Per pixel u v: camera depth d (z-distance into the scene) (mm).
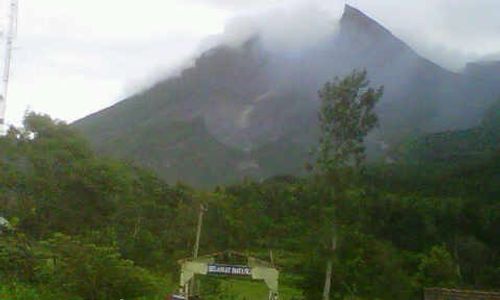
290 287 49312
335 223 42375
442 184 83938
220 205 62000
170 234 55344
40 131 60469
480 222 69375
